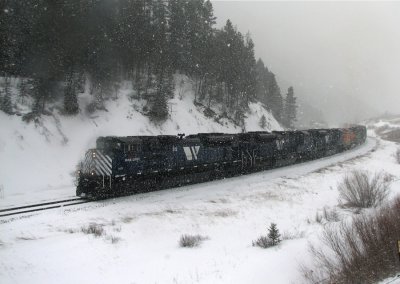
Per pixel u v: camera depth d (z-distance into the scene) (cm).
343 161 4991
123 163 2567
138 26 5409
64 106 3806
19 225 1789
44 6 4119
